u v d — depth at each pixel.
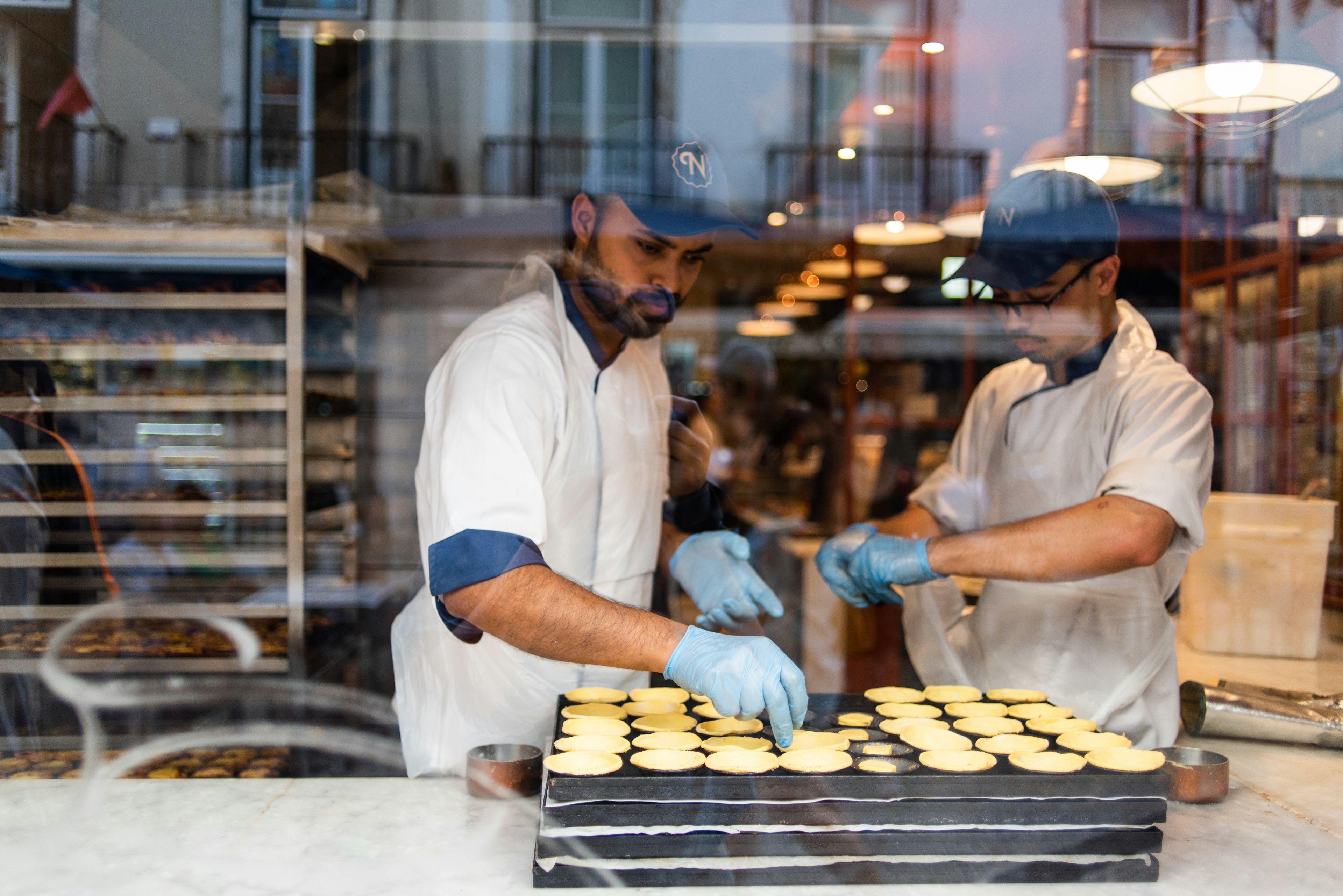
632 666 0.89
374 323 2.42
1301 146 1.60
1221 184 1.70
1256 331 1.77
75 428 1.65
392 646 1.30
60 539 1.57
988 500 1.53
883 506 3.77
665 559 1.34
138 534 1.74
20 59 1.57
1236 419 1.81
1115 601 1.30
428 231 2.39
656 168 1.14
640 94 2.30
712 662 0.84
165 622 1.69
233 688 1.57
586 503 1.15
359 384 2.39
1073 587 1.32
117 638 1.58
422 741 1.17
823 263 3.89
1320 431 1.72
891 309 4.02
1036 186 1.32
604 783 0.74
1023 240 1.31
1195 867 0.80
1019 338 1.39
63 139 1.70
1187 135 1.62
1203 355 1.83
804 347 4.44
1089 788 0.76
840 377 4.18
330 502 2.09
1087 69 1.64
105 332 1.71
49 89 1.65
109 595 1.62
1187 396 1.24
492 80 2.34
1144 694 1.27
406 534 2.33
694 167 1.15
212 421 1.80
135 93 1.87
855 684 2.87
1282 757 1.16
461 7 2.22
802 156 2.42
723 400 3.96
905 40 2.01
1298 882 0.77
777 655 0.84
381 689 1.62
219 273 1.83
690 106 2.31
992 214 1.35
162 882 0.76
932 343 3.95
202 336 1.83
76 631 1.55
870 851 0.75
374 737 1.47
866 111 2.21
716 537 1.32
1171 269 1.81
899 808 0.75
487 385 1.01
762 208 2.98
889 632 2.87
